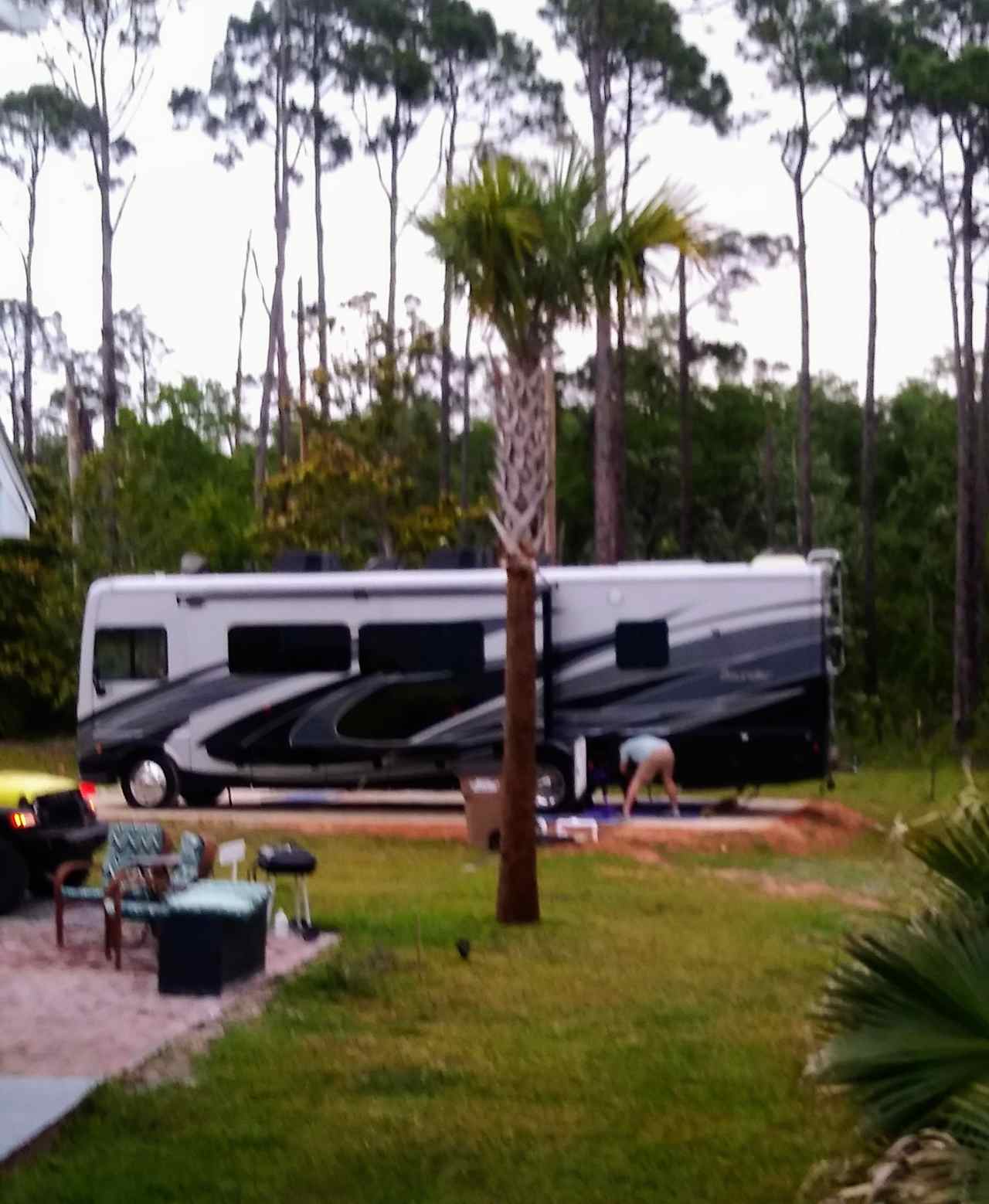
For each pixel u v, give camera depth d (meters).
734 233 41.09
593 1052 8.55
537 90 44.00
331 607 20.70
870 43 39.62
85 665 21.28
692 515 49.41
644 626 20.06
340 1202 6.38
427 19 43.56
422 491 46.94
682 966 10.83
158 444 39.09
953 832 6.16
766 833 18.08
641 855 16.97
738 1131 7.20
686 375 42.62
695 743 19.92
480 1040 8.80
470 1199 6.42
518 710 12.30
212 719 20.91
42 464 42.53
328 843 17.95
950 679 41.97
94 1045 8.59
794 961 10.95
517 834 12.41
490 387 12.45
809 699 19.77
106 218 42.38
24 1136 6.82
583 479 48.84
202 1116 7.41
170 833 18.47
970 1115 5.19
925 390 51.59
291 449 47.72
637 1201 6.39
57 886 11.23
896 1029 5.58
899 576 45.31
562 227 11.59
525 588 12.24
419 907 13.18
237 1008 9.50
